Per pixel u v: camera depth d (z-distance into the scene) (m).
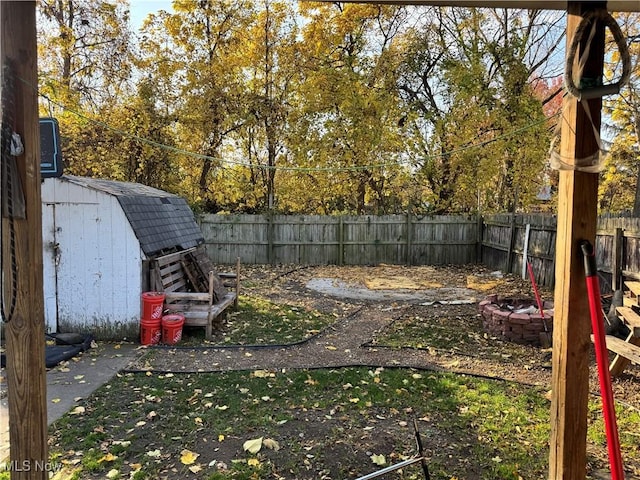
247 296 8.94
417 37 14.55
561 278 2.36
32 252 2.04
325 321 7.12
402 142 14.66
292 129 14.61
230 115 14.53
